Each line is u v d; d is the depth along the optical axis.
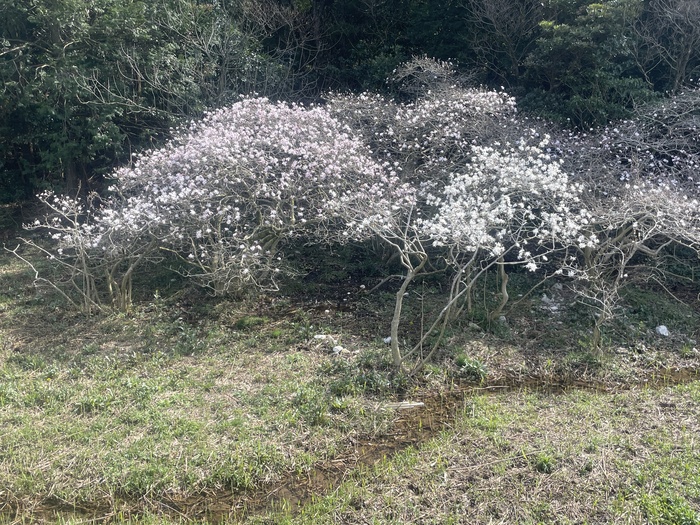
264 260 7.32
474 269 6.52
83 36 10.74
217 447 4.32
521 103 9.58
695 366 5.66
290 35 13.34
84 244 6.53
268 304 7.03
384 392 5.10
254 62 11.65
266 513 3.76
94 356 5.69
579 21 9.41
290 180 6.65
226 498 3.92
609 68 9.62
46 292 7.45
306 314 6.68
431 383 5.29
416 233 5.64
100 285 7.67
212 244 6.51
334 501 3.78
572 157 7.48
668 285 7.57
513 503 3.69
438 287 7.41
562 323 6.52
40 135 10.70
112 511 3.80
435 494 3.80
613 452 4.14
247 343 5.98
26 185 11.80
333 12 13.92
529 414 4.73
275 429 4.57
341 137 6.98
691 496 3.64
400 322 6.46
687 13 9.27
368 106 8.27
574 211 6.59
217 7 11.95
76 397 4.94
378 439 4.52
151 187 6.68
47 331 6.30
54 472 4.05
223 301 7.01
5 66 10.16
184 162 6.62
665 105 8.23
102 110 10.43
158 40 11.23
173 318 6.64
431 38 12.52
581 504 3.65
